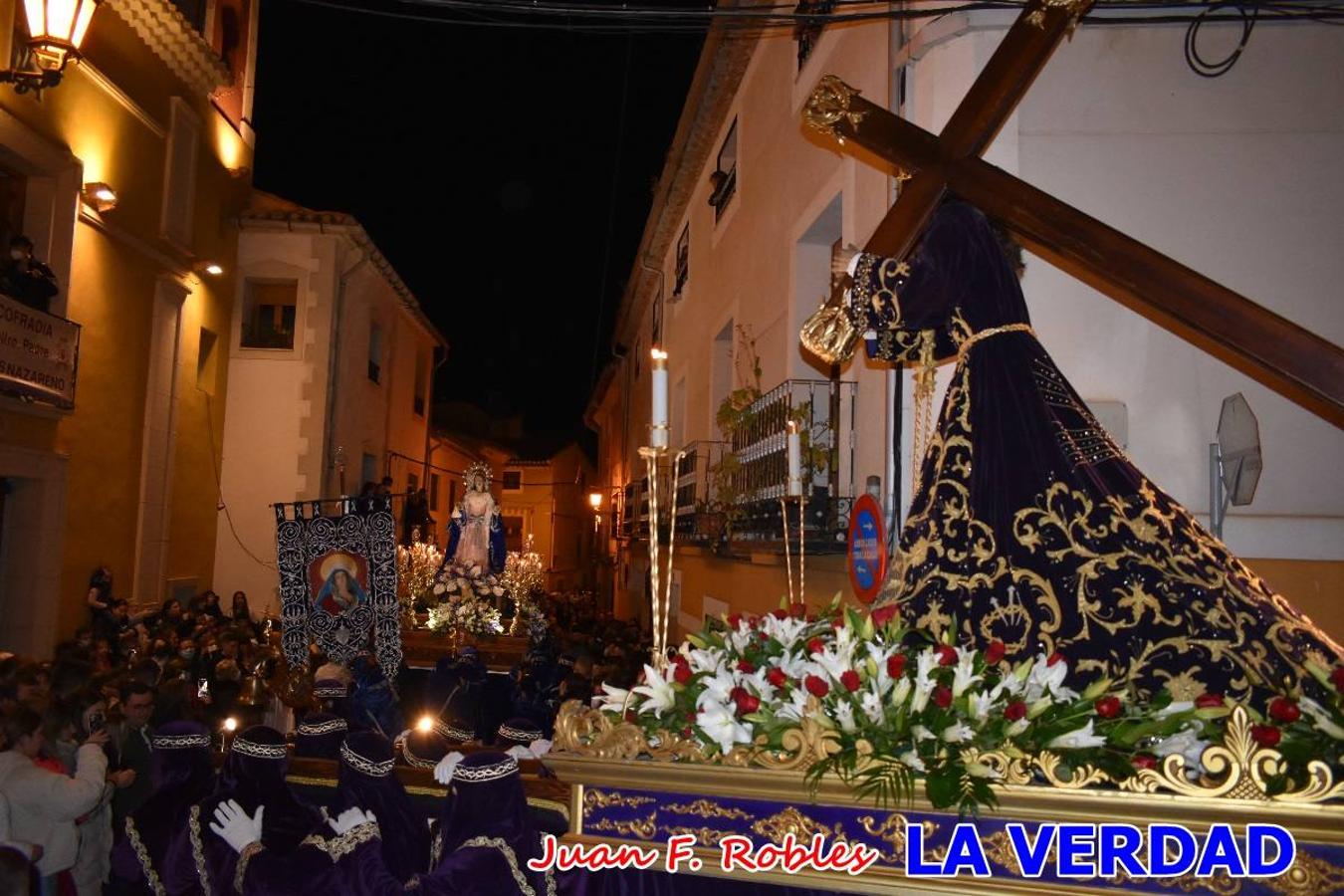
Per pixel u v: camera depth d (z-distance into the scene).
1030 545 2.58
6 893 3.33
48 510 10.55
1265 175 4.91
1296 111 4.93
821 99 3.27
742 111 10.23
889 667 2.33
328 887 3.06
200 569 15.19
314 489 15.98
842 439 6.35
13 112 9.95
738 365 9.84
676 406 14.45
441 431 28.09
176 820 3.70
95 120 11.50
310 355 16.25
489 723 8.05
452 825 3.13
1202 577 2.48
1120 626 2.45
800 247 7.84
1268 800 2.09
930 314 2.86
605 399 30.59
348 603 7.48
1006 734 2.23
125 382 12.41
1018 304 2.90
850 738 2.28
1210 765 2.15
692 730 2.49
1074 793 2.17
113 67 11.98
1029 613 2.53
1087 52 4.98
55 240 10.65
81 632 10.12
